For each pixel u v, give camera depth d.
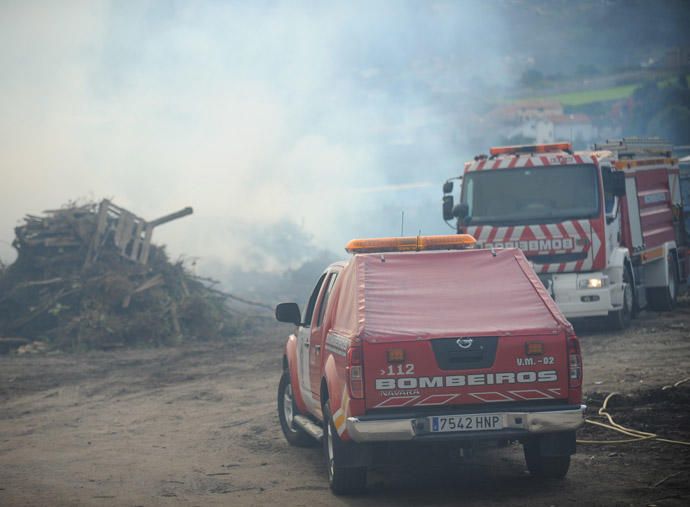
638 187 33.22
